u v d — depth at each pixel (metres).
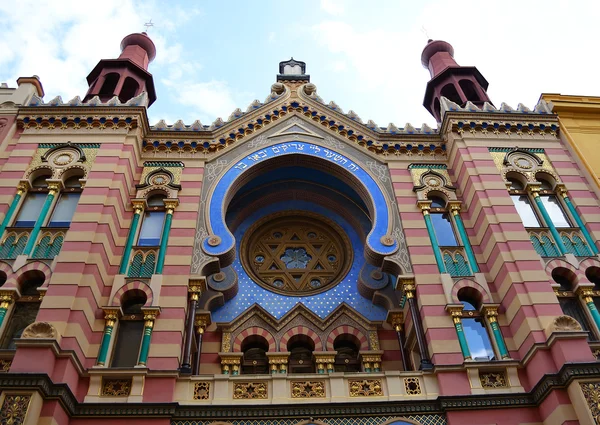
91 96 21.84
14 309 14.42
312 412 13.06
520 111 20.42
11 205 16.55
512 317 14.86
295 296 18.53
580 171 18.77
